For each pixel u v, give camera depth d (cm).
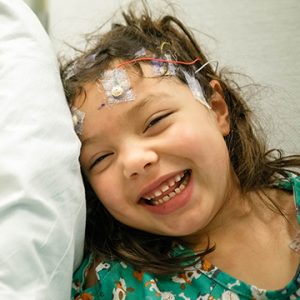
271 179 104
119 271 94
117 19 134
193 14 137
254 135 112
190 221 90
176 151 87
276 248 94
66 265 78
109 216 101
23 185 74
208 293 91
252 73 129
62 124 84
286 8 135
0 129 79
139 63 92
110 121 87
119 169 88
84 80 91
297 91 126
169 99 89
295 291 90
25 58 87
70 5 146
